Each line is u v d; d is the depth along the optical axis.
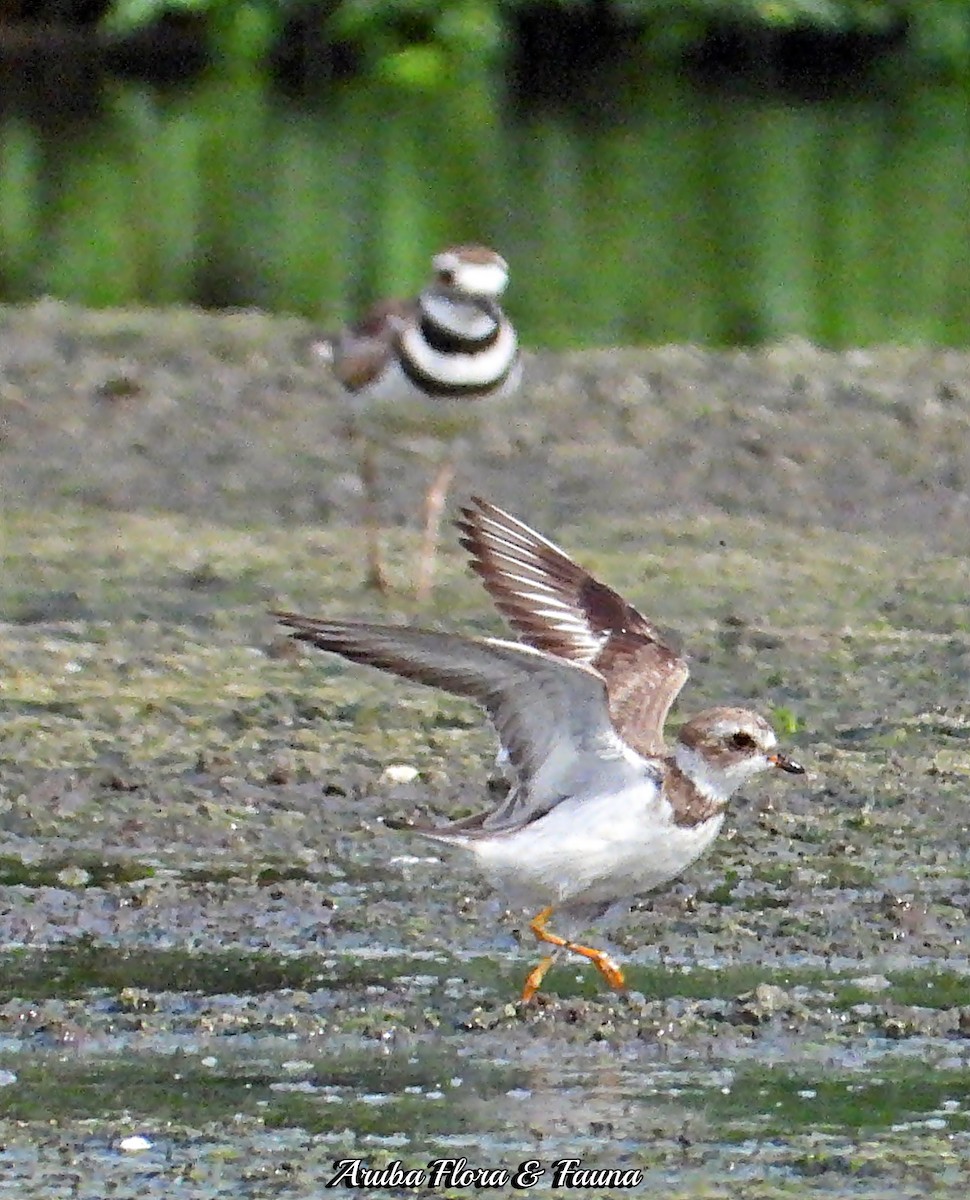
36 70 25.38
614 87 25.73
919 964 9.14
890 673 13.54
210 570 15.67
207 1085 7.85
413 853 10.39
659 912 9.65
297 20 25.41
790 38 26.12
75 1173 7.12
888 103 26.02
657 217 25.59
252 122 25.31
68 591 15.06
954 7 25.97
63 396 20.67
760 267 25.47
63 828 10.60
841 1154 7.34
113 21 25.12
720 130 25.77
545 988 8.78
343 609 14.70
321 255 25.12
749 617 14.74
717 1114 7.66
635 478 18.88
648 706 8.78
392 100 25.31
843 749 12.09
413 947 9.20
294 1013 8.46
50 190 25.31
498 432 19.98
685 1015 8.48
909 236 25.80
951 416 20.97
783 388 21.69
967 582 15.88
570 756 8.20
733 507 18.17
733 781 8.47
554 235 25.42
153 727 12.15
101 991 8.64
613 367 22.19
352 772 11.50
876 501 18.45
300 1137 7.43
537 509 17.86
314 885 9.89
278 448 19.50
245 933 9.30
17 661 13.30
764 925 9.53
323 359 16.27
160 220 25.20
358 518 17.59
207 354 22.14
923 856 10.49
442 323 14.84
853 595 15.45
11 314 23.27
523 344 24.00
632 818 8.23
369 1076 7.94
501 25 25.48
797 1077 7.98
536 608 9.05
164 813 10.83
